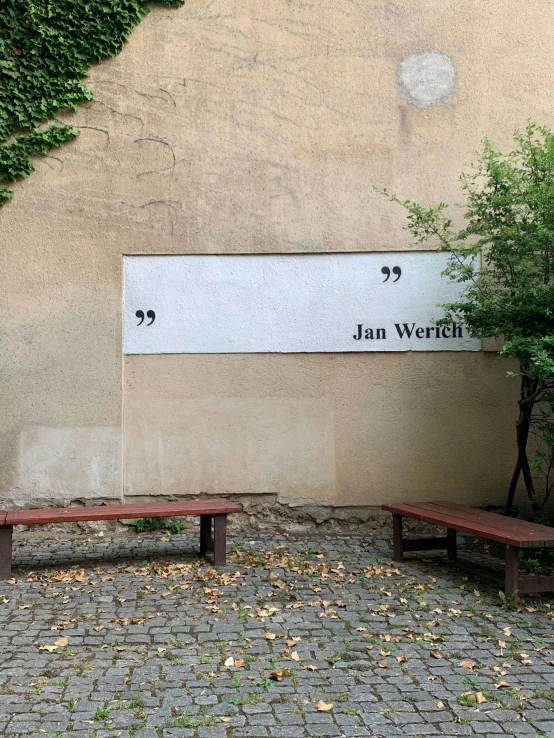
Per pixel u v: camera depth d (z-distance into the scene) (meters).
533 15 7.37
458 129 7.28
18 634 4.41
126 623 4.61
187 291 7.16
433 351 7.18
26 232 7.12
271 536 6.96
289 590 5.33
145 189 7.18
